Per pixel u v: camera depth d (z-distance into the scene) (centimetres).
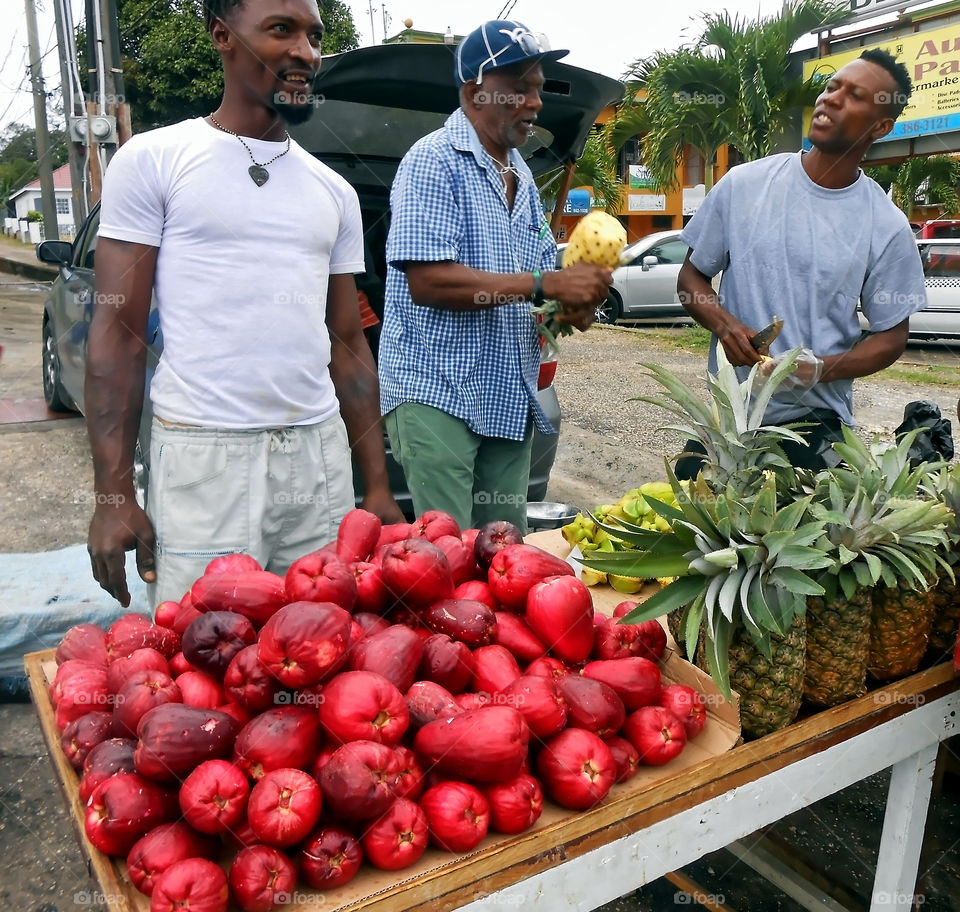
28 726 313
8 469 577
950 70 1282
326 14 1858
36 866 253
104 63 1037
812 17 1264
